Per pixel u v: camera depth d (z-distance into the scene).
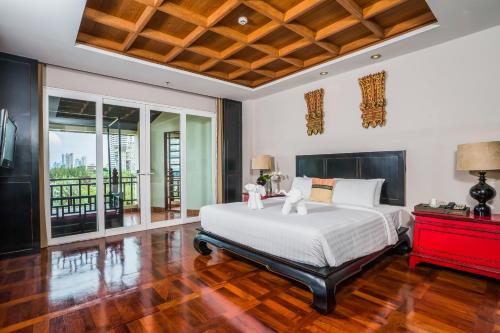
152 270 2.69
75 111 3.79
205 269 2.72
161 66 3.71
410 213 3.27
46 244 3.47
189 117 5.06
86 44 3.05
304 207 2.68
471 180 2.82
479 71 2.77
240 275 2.57
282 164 4.97
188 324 1.78
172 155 4.78
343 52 3.40
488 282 2.38
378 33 2.88
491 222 2.29
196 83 4.38
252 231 2.50
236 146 5.47
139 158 4.38
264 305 2.02
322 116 4.25
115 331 1.71
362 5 2.53
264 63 3.79
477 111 2.79
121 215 4.25
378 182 3.31
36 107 3.27
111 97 4.04
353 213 2.74
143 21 2.68
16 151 3.13
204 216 3.15
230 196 5.35
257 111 5.53
